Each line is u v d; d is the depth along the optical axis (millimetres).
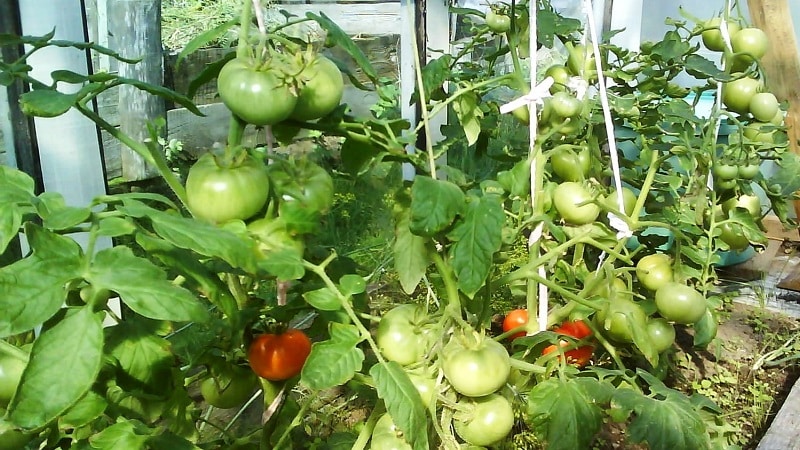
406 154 1024
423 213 923
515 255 2346
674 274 1431
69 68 1488
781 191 1872
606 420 1781
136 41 2619
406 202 1117
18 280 673
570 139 1638
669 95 2029
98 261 729
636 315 1315
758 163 1830
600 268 1433
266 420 1154
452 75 1777
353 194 2838
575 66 1690
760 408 1839
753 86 1810
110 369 886
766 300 2469
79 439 917
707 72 1715
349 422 1716
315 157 3004
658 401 1116
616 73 1867
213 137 3154
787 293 2523
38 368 678
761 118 1804
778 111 1850
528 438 1603
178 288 741
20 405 664
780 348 2111
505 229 1342
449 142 1779
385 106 3367
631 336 1331
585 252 2064
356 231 2828
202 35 930
